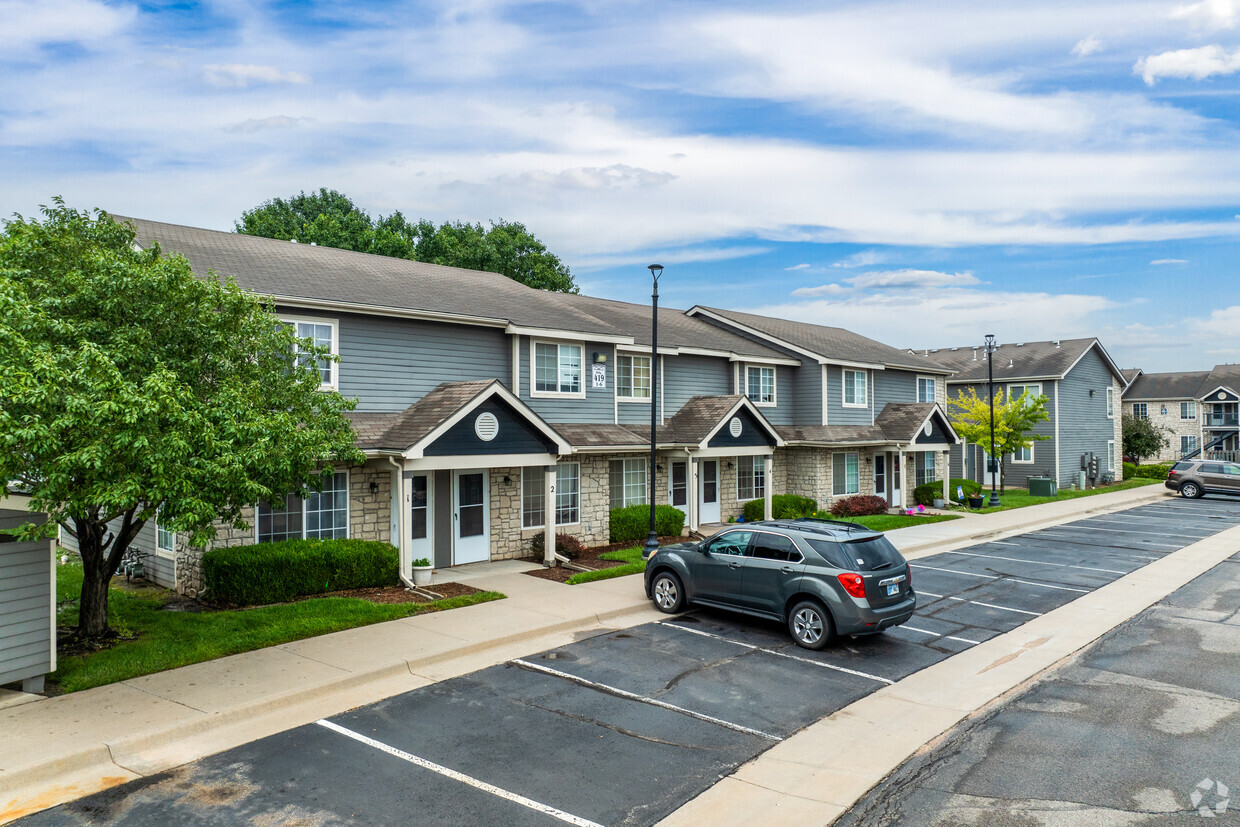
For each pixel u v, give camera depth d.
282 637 11.25
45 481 8.62
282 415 9.89
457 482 17.59
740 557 12.43
